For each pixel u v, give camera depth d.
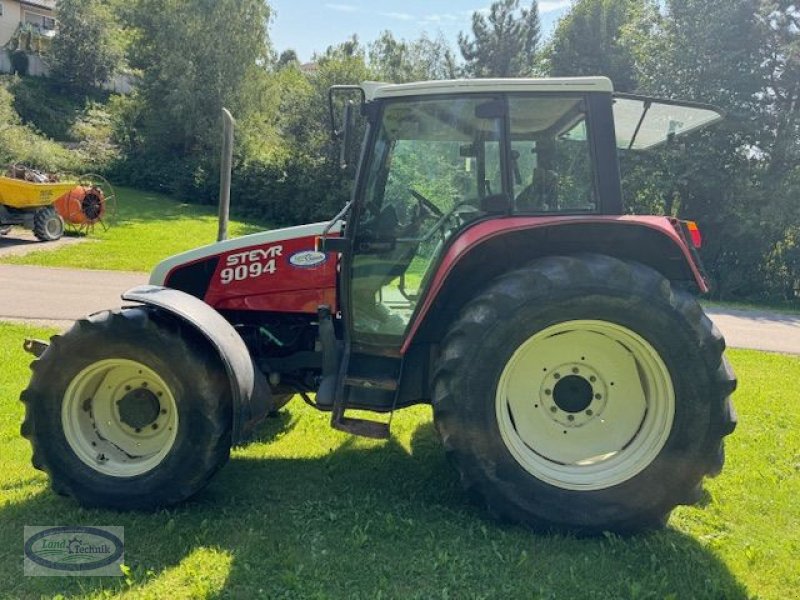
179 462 3.49
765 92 18.50
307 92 32.59
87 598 2.82
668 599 2.85
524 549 3.24
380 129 3.69
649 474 3.34
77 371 3.57
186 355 3.46
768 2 17.86
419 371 3.75
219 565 3.07
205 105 30.92
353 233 3.81
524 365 3.48
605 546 3.30
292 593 2.86
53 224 16.81
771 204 17.91
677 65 19.02
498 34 35.75
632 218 3.37
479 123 3.54
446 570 3.07
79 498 3.56
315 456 4.48
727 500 3.96
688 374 3.25
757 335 12.18
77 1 40.97
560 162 3.49
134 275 13.23
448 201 3.67
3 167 24.88
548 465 3.43
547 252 3.53
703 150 18.25
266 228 24.70
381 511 3.62
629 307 3.22
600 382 3.51
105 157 31.19
